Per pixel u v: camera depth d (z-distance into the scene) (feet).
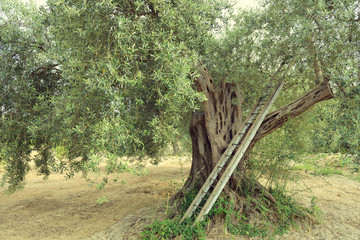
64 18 15.47
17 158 21.59
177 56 15.39
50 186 40.09
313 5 14.82
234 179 20.81
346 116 14.43
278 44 17.88
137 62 15.34
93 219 23.67
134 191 32.81
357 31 15.46
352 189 30.66
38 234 20.89
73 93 15.40
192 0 17.58
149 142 24.06
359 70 14.87
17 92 19.99
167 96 14.84
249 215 19.16
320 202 24.86
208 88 20.99
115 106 13.94
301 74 19.40
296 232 18.16
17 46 19.60
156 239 16.48
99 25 15.12
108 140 13.91
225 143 21.22
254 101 22.68
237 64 20.21
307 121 23.52
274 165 21.11
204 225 17.87
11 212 27.35
